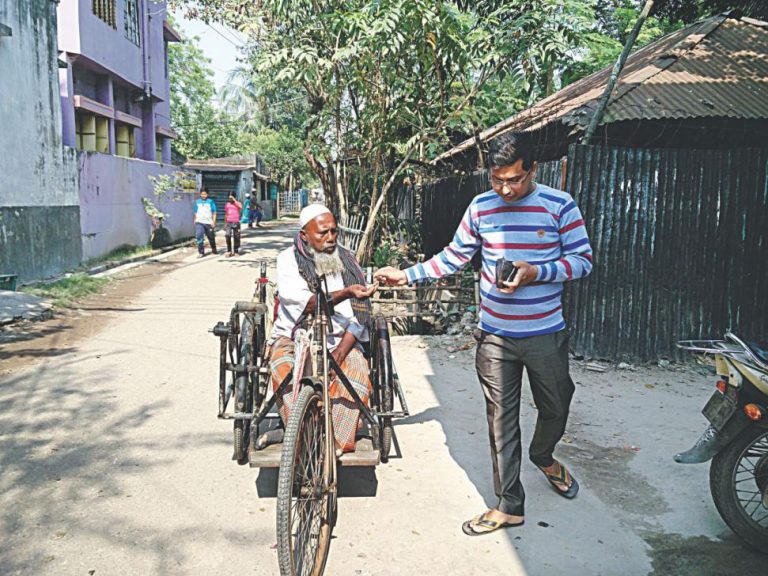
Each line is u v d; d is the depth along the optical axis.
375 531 3.51
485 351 3.46
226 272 13.57
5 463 4.20
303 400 2.96
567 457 4.45
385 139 10.64
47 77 12.23
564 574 3.17
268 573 3.13
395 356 6.91
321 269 3.62
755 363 3.21
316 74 9.96
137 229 17.56
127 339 7.51
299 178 51.94
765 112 7.44
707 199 6.45
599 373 6.29
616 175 6.43
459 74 9.96
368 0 9.68
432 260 3.63
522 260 3.32
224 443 4.58
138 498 3.80
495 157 3.16
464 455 4.48
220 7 13.27
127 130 19.38
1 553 3.24
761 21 9.84
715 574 3.19
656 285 6.54
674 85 7.93
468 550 3.35
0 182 10.52
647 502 3.87
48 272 12.14
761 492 3.37
